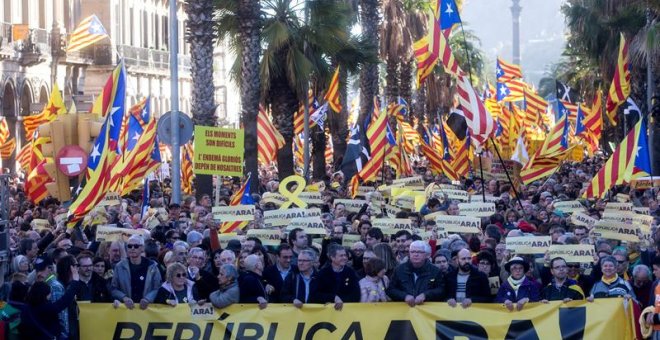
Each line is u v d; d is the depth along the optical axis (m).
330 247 13.49
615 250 15.52
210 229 17.47
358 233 18.45
